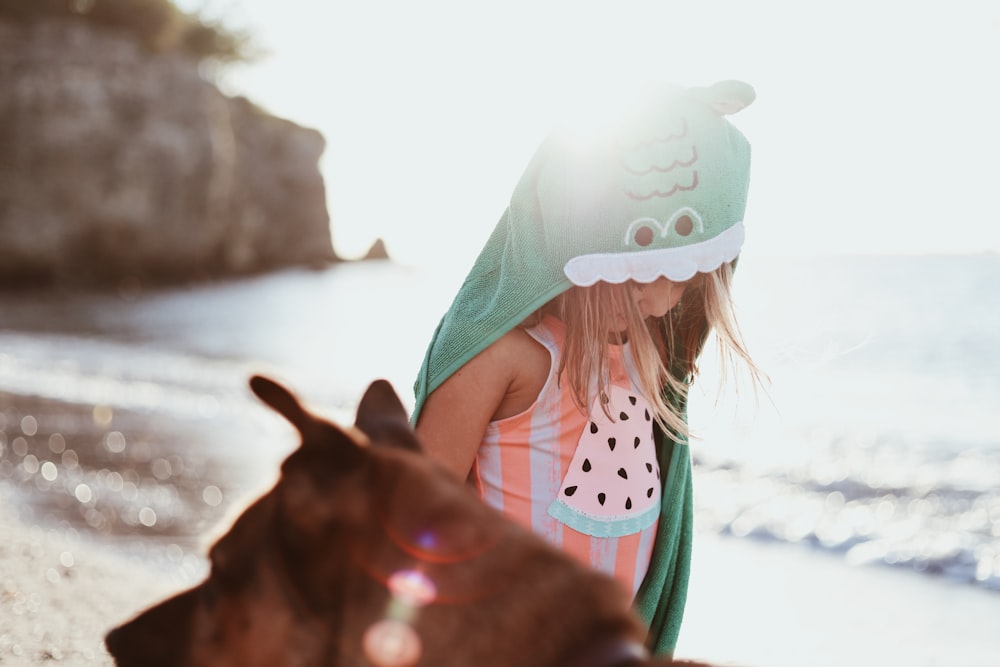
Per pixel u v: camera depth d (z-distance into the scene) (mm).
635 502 2252
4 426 13852
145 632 1424
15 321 35750
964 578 7926
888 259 66562
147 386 20359
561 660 1242
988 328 33875
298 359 31672
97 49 49656
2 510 8375
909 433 17406
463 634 1253
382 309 53406
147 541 8062
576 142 2123
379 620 1258
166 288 54000
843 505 11508
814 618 6809
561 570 1306
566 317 2209
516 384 2180
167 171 51594
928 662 5770
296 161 72625
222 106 58094
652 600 2334
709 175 2113
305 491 1276
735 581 7926
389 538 1287
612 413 2242
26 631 4086
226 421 15703
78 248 49125
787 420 18797
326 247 76562
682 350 2471
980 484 12680
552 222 2113
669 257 2084
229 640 1328
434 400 2186
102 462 11648
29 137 46906
